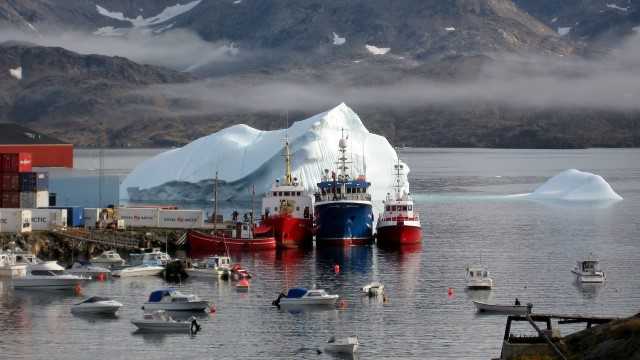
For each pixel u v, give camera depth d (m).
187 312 192.38
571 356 136.75
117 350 167.00
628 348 131.62
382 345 170.00
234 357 163.12
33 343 171.25
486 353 164.62
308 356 163.75
